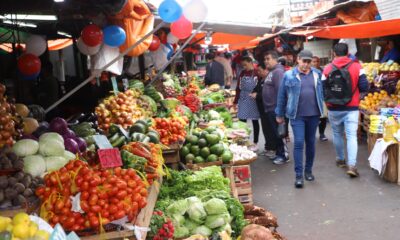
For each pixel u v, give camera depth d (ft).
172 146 18.78
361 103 32.32
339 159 26.32
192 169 18.38
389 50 37.09
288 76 22.66
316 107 22.45
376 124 26.18
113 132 16.01
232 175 19.07
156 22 22.52
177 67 62.75
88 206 9.15
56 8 15.67
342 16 38.22
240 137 24.61
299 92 22.29
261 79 30.27
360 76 23.45
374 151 23.75
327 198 21.03
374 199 20.40
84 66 34.47
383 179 23.32
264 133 30.91
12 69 25.88
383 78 32.71
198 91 39.68
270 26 32.37
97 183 9.41
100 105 20.31
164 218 12.38
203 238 12.36
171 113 24.67
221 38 45.44
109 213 9.23
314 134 23.25
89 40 15.81
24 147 11.30
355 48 43.88
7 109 12.60
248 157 19.83
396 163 22.39
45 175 10.27
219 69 47.91
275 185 23.84
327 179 24.12
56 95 28.91
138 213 9.95
